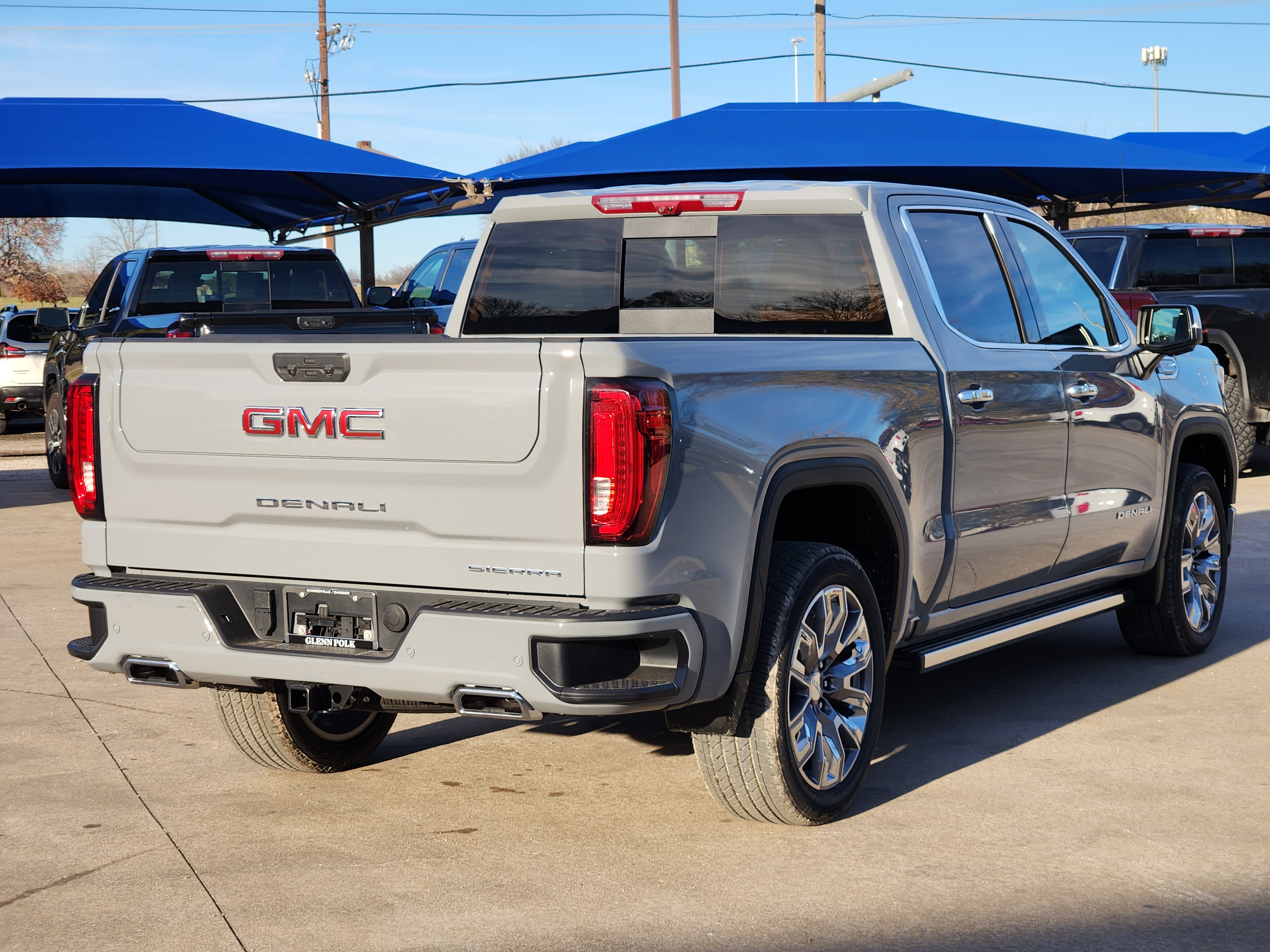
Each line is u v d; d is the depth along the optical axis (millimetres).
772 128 15008
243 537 3764
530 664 3348
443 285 13281
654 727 5277
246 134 13922
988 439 4742
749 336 3863
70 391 4000
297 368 3621
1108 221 35312
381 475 3545
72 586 3988
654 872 3740
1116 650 6508
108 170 14125
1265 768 4625
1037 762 4723
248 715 4477
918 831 4043
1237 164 14664
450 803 4379
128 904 3551
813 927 3365
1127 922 3375
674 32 28984
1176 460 6020
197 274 11336
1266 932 3316
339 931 3369
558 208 5199
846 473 4039
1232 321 11836
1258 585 7926
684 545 3441
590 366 3314
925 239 4785
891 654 4438
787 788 3898
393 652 3564
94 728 5273
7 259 57406
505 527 3412
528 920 3422
